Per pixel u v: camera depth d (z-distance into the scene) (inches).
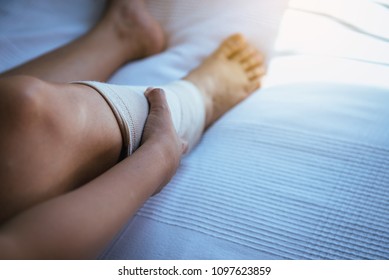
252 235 26.2
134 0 42.6
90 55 38.5
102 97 24.7
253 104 36.3
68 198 18.4
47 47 42.7
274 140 31.7
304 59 38.9
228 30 43.3
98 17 45.9
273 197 28.1
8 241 15.9
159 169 23.2
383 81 35.0
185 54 43.0
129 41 41.8
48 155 20.0
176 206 28.5
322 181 28.4
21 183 19.1
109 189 19.7
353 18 38.7
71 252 17.0
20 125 19.1
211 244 25.9
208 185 29.6
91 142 22.5
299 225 26.3
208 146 33.5
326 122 31.8
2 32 42.6
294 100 34.6
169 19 45.5
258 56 42.1
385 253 24.2
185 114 31.5
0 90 19.2
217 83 39.1
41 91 20.1
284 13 41.4
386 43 36.5
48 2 46.1
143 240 26.4
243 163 30.8
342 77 36.3
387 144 29.0
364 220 25.8
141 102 27.9
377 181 27.5
